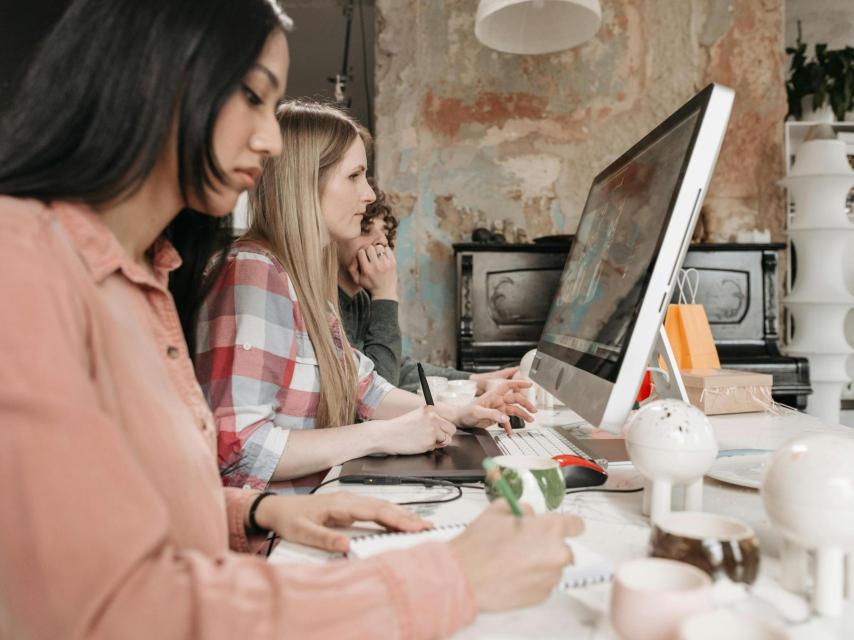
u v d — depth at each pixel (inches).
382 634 18.0
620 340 32.8
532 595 20.2
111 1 22.8
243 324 47.7
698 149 31.3
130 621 16.1
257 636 16.9
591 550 27.7
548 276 138.7
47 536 15.9
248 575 18.1
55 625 15.9
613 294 36.8
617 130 154.6
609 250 40.9
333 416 53.0
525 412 57.4
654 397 58.6
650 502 32.0
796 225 146.6
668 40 154.2
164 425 22.4
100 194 22.8
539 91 153.7
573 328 43.8
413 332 153.6
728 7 153.8
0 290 17.5
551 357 47.7
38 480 16.0
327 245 60.5
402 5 151.9
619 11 153.7
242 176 26.3
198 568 17.5
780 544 26.0
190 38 23.0
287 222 53.2
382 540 28.2
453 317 153.4
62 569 15.9
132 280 24.7
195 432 25.6
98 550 16.1
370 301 91.7
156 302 26.7
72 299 19.2
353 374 60.0
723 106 31.3
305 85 265.3
